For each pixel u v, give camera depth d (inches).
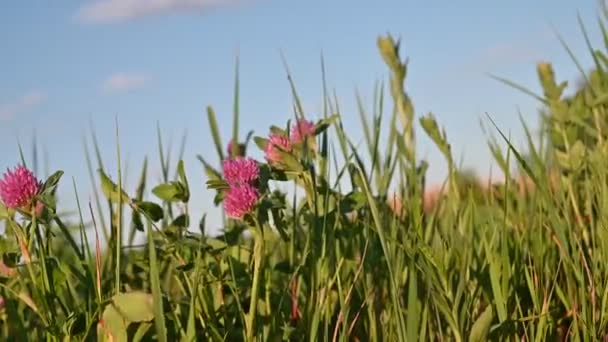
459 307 43.3
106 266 44.4
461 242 47.7
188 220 41.1
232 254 42.7
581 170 52.7
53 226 41.4
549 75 54.0
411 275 38.3
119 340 36.6
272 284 45.9
